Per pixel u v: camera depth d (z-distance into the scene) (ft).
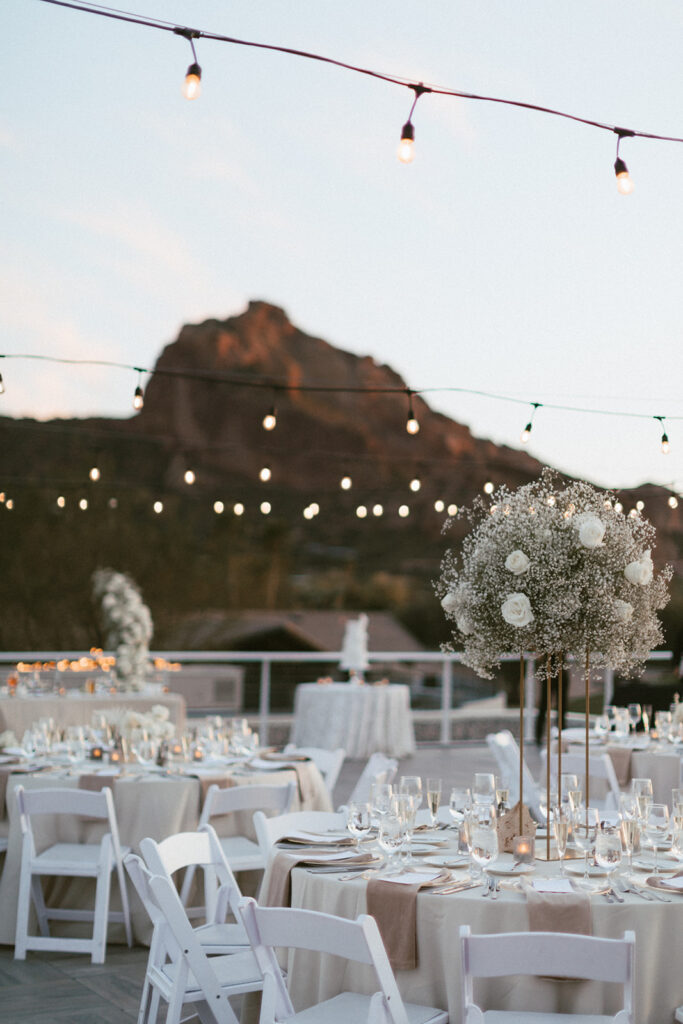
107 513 90.68
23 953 15.03
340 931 8.45
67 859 15.30
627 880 10.13
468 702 48.96
